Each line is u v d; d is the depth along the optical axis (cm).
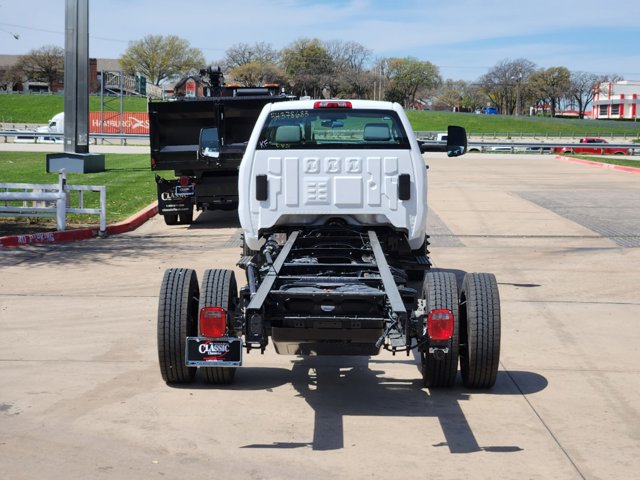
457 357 640
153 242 1493
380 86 14488
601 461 523
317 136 852
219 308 596
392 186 837
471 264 1273
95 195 2178
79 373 706
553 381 697
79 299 1000
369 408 624
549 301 1012
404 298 696
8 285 1078
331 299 604
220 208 1716
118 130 7662
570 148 6594
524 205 2092
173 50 14838
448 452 536
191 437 559
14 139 6681
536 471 506
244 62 14762
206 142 1620
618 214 1920
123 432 567
